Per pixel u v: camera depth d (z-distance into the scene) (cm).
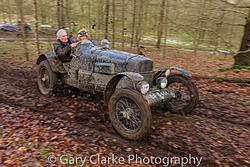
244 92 569
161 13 1449
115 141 342
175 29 973
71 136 348
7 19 2514
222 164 288
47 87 539
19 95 518
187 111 432
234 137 355
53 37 1672
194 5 922
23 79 662
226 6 792
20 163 275
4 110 427
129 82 379
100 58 423
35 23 970
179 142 339
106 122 404
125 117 344
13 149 304
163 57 1214
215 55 1400
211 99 528
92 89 438
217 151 316
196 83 658
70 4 1507
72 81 481
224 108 477
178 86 578
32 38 1636
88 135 355
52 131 360
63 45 496
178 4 984
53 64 493
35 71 765
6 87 572
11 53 1080
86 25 1467
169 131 371
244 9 911
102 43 480
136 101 320
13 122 383
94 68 427
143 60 384
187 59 1212
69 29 1300
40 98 510
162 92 399
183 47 1625
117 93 345
